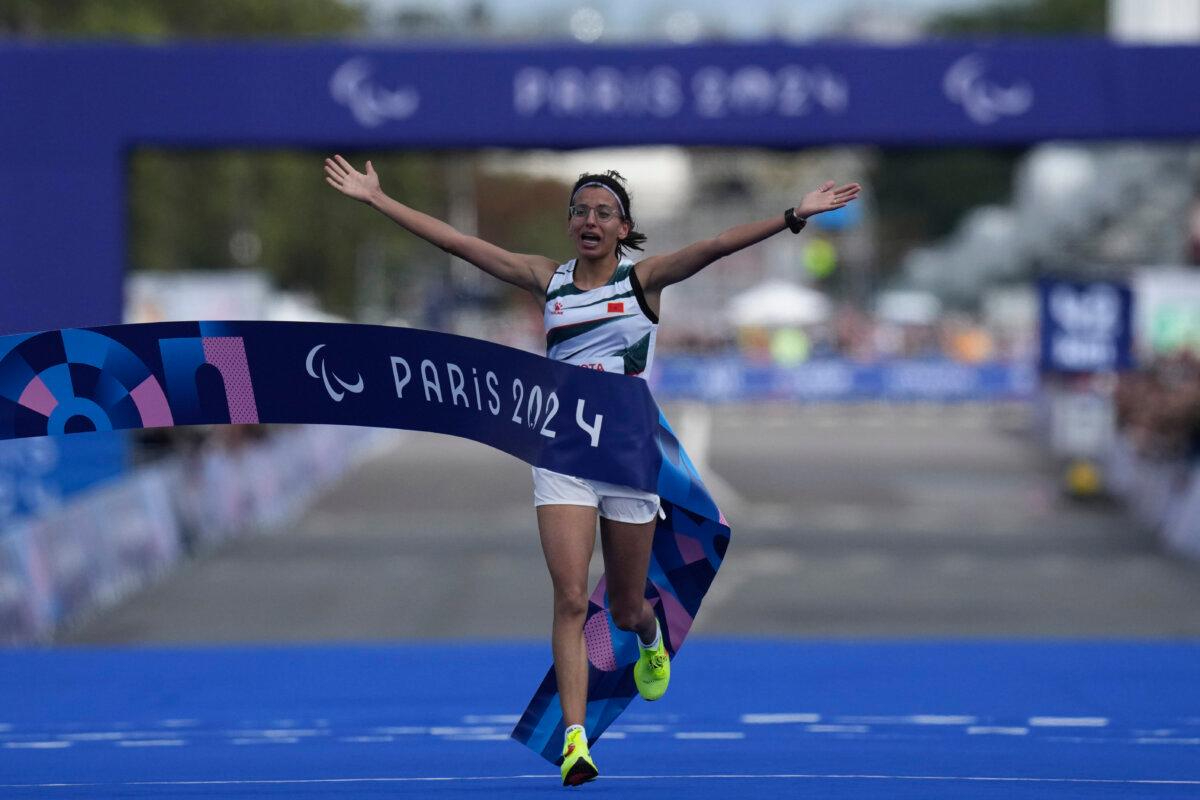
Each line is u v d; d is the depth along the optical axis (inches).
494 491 4087.1
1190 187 7726.4
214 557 2869.1
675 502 926.4
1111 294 4035.4
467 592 2416.3
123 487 2568.9
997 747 1133.7
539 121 2977.4
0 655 1745.8
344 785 971.9
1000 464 4635.8
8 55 2952.8
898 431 5905.5
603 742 1162.6
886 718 1291.8
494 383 922.1
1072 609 2229.3
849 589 2418.8
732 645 1772.9
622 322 911.7
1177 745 1144.2
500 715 1323.8
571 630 919.7
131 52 2952.8
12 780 1012.5
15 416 936.3
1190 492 2930.6
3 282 2979.8
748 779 976.3
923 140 3006.9
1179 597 2347.4
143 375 940.0
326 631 2079.2
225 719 1315.2
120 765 1074.7
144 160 7140.8
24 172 2967.5
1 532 2326.5
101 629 2126.0
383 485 4284.0
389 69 2965.1
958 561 2760.8
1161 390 3577.8
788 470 4451.3
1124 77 2987.2
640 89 2974.9
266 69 2962.6
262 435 3617.1
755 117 2982.3
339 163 938.1
